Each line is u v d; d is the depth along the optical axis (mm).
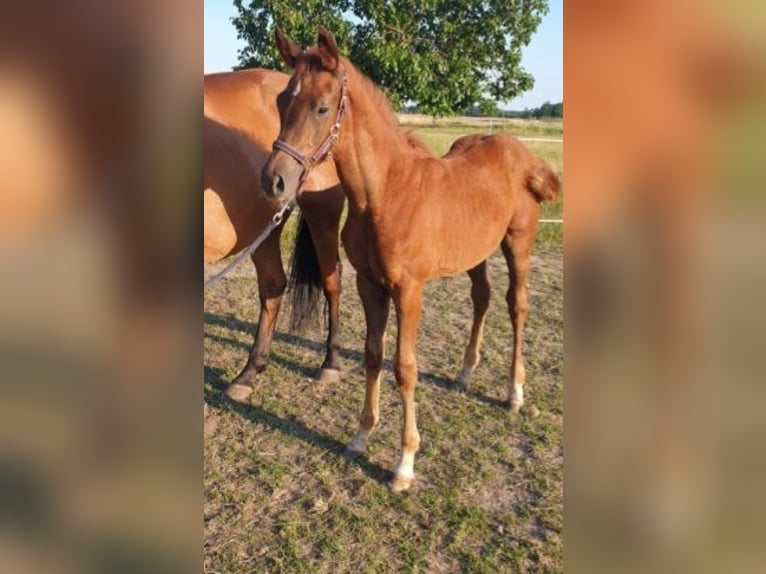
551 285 6902
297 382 4469
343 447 3613
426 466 3422
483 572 2648
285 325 5562
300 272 4500
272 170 2707
